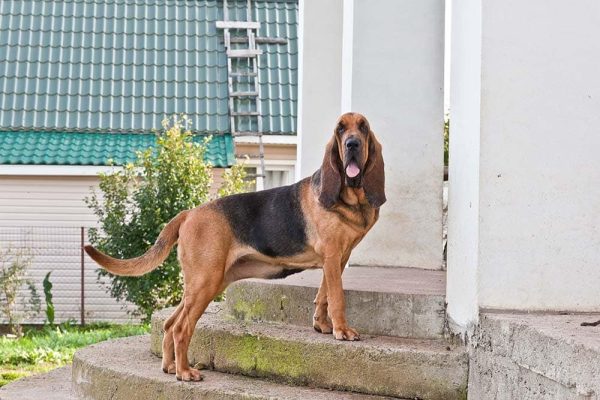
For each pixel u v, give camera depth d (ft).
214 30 67.56
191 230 20.57
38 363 37.60
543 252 17.61
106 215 55.36
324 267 20.11
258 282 22.79
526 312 17.62
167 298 49.60
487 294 17.67
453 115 19.70
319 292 20.75
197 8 69.26
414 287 21.65
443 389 18.43
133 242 49.96
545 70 17.56
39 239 58.13
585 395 13.98
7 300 52.47
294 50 66.33
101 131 60.49
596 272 17.63
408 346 19.12
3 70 63.46
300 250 20.49
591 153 17.62
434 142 27.09
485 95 17.52
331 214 19.89
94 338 42.91
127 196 50.93
